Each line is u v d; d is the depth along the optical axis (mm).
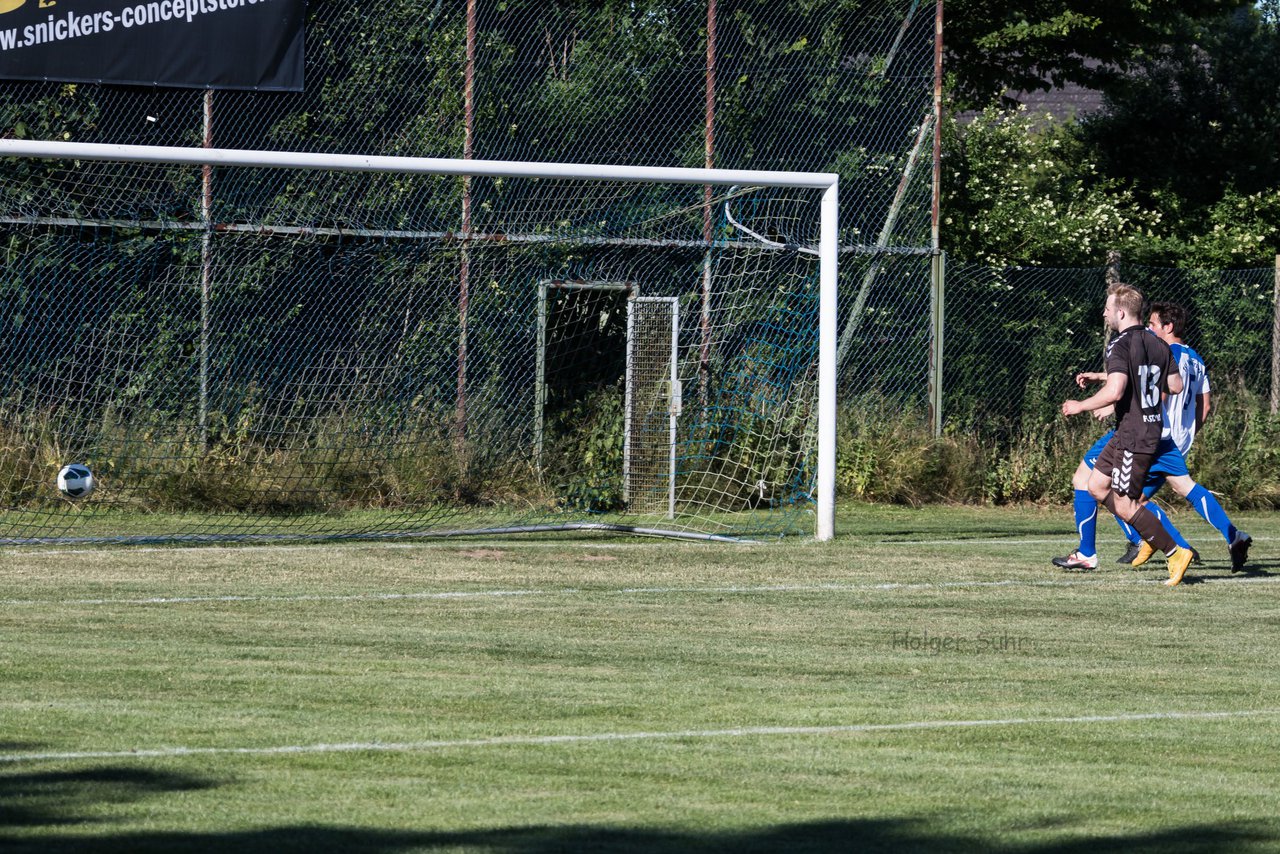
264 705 24422
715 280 58625
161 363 53469
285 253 55188
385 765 20844
